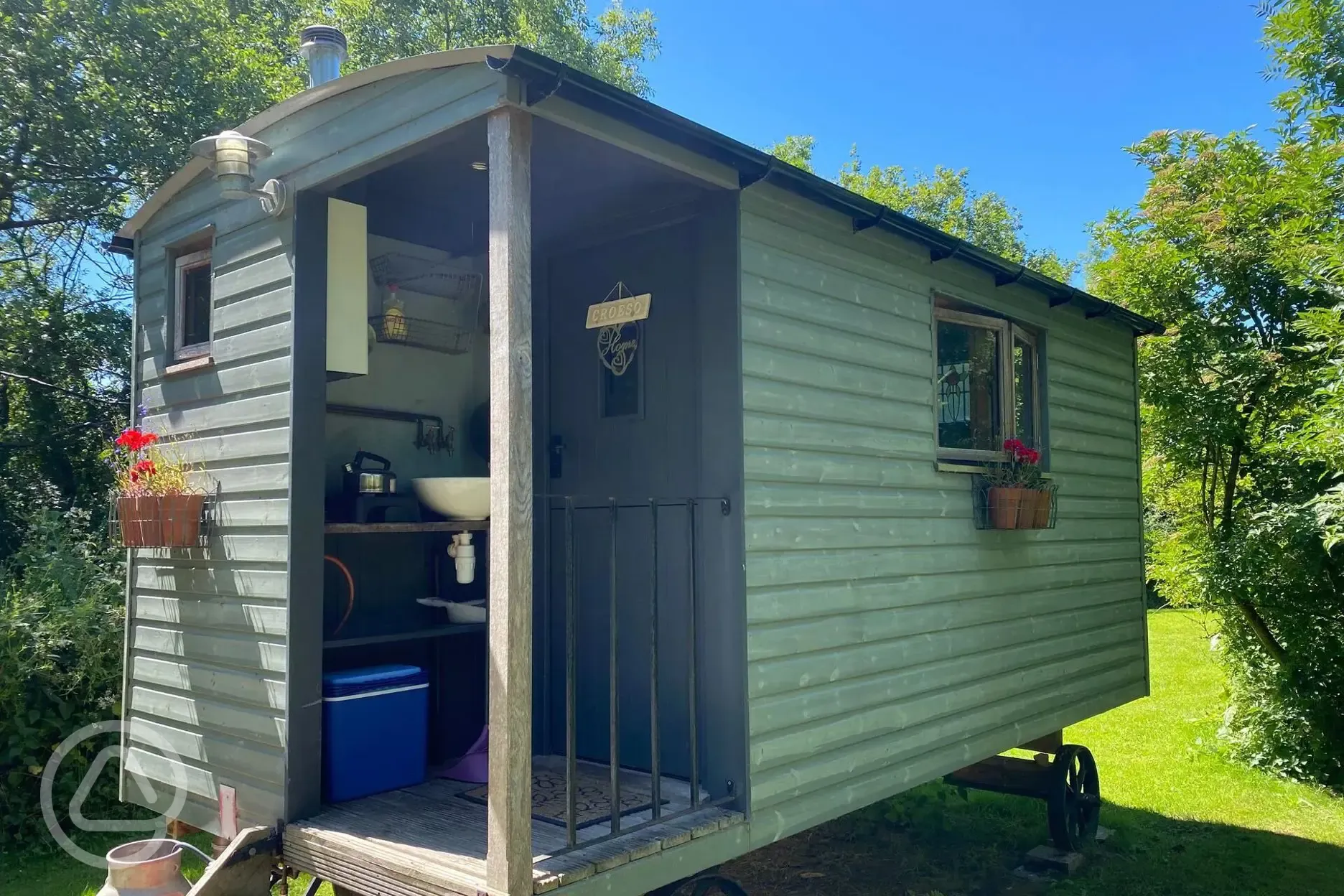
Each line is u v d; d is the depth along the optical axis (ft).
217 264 11.27
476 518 11.32
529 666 7.52
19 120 24.30
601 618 12.14
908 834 18.65
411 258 12.96
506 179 7.76
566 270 12.96
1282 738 22.61
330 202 10.40
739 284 10.18
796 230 11.16
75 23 24.53
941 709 13.25
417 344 12.71
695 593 10.42
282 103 10.07
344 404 12.03
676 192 11.28
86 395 26.99
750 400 10.21
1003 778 17.40
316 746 9.71
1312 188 20.92
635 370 12.00
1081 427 18.03
